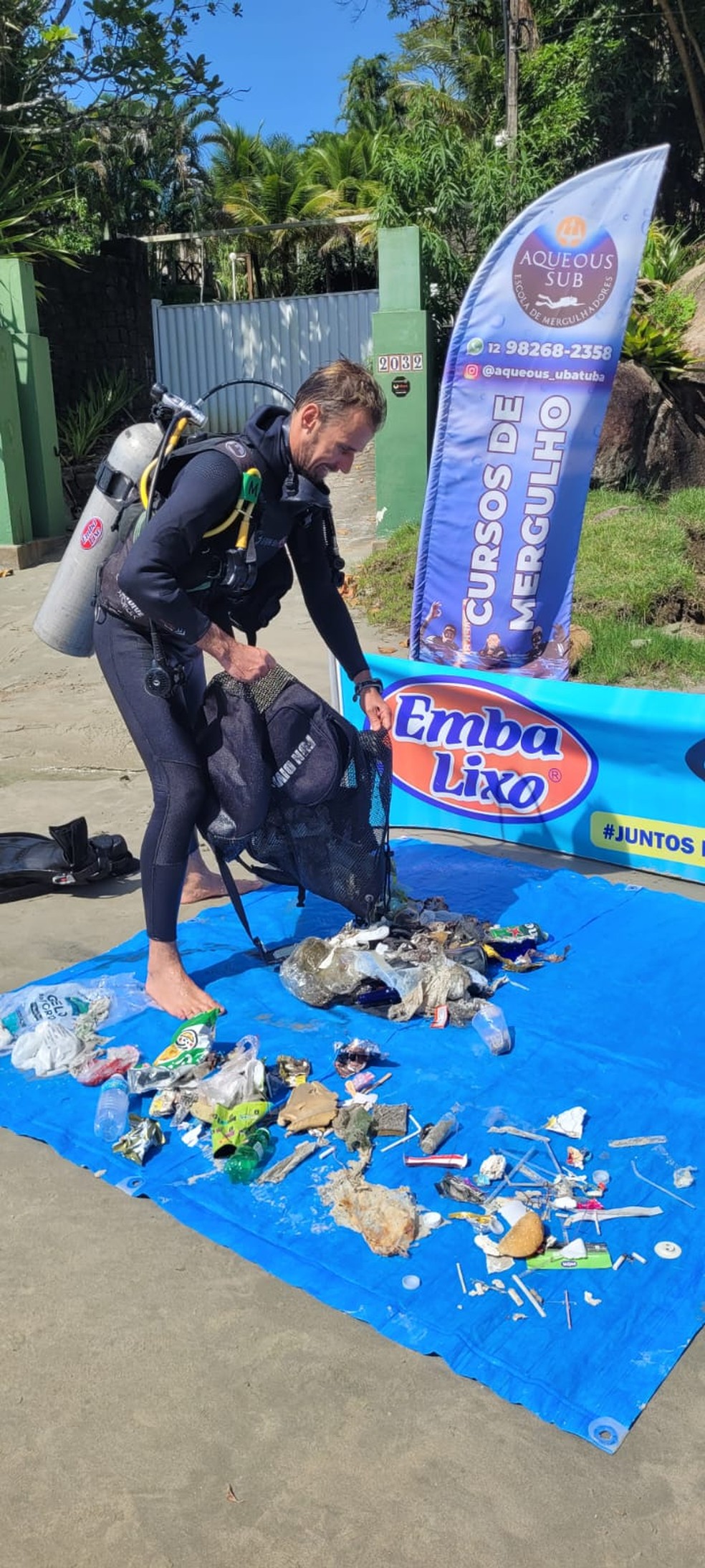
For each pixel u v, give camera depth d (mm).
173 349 18016
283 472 3199
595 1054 3281
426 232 13414
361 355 17766
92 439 14969
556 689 4629
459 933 3863
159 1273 2537
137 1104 3152
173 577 3043
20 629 9336
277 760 3455
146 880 3479
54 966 3982
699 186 19828
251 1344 2330
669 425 11711
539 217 4742
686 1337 2299
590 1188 2732
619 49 17906
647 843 4574
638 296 12539
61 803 5559
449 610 5500
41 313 15352
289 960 3713
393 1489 1999
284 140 32375
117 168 21953
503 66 21203
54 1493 2014
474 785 4984
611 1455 2051
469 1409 2158
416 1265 2514
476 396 5066
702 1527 1920
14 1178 2875
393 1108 3018
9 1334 2375
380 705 3865
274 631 8633
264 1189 2770
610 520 10109
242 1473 2043
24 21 13406
